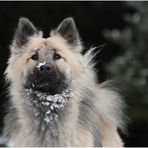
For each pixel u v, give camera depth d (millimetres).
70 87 10062
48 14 24484
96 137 10609
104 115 11125
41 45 10078
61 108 9938
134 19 21953
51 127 9898
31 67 9883
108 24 25578
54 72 9773
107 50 24375
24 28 10547
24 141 10039
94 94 10883
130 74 20484
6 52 22469
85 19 24953
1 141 11320
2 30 23328
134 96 20203
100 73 23062
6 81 10570
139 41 21781
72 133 9977
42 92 9914
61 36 10586
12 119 10352
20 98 10109
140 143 20719
